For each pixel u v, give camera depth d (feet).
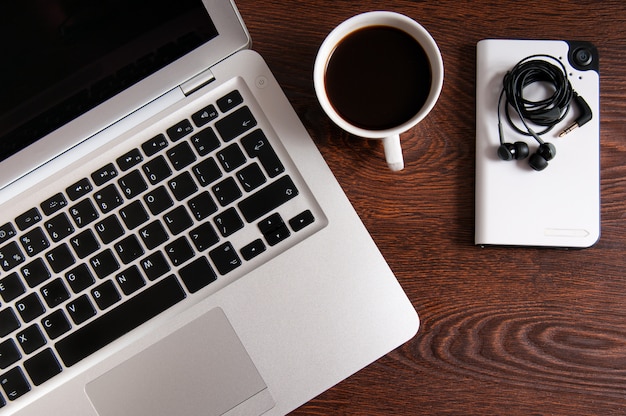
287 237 1.99
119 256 2.01
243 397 1.98
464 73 2.15
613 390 2.03
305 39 2.18
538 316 2.06
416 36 1.88
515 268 2.07
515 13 2.16
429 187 2.10
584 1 2.14
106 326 2.00
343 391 2.08
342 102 1.93
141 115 2.05
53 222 2.03
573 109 2.07
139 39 1.87
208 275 1.99
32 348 2.01
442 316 2.07
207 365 1.99
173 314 2.00
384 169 2.11
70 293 2.01
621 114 2.12
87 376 2.01
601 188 2.10
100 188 2.03
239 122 2.03
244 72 2.05
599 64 2.13
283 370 1.98
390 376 2.07
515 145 1.99
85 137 2.03
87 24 1.80
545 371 2.05
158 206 2.01
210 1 1.85
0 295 2.02
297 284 1.98
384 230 2.10
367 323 1.97
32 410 2.01
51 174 2.06
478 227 2.04
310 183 2.00
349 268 1.98
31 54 1.81
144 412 2.00
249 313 1.99
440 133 2.13
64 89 1.92
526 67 2.02
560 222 2.02
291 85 2.15
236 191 2.00
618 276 2.06
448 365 2.06
